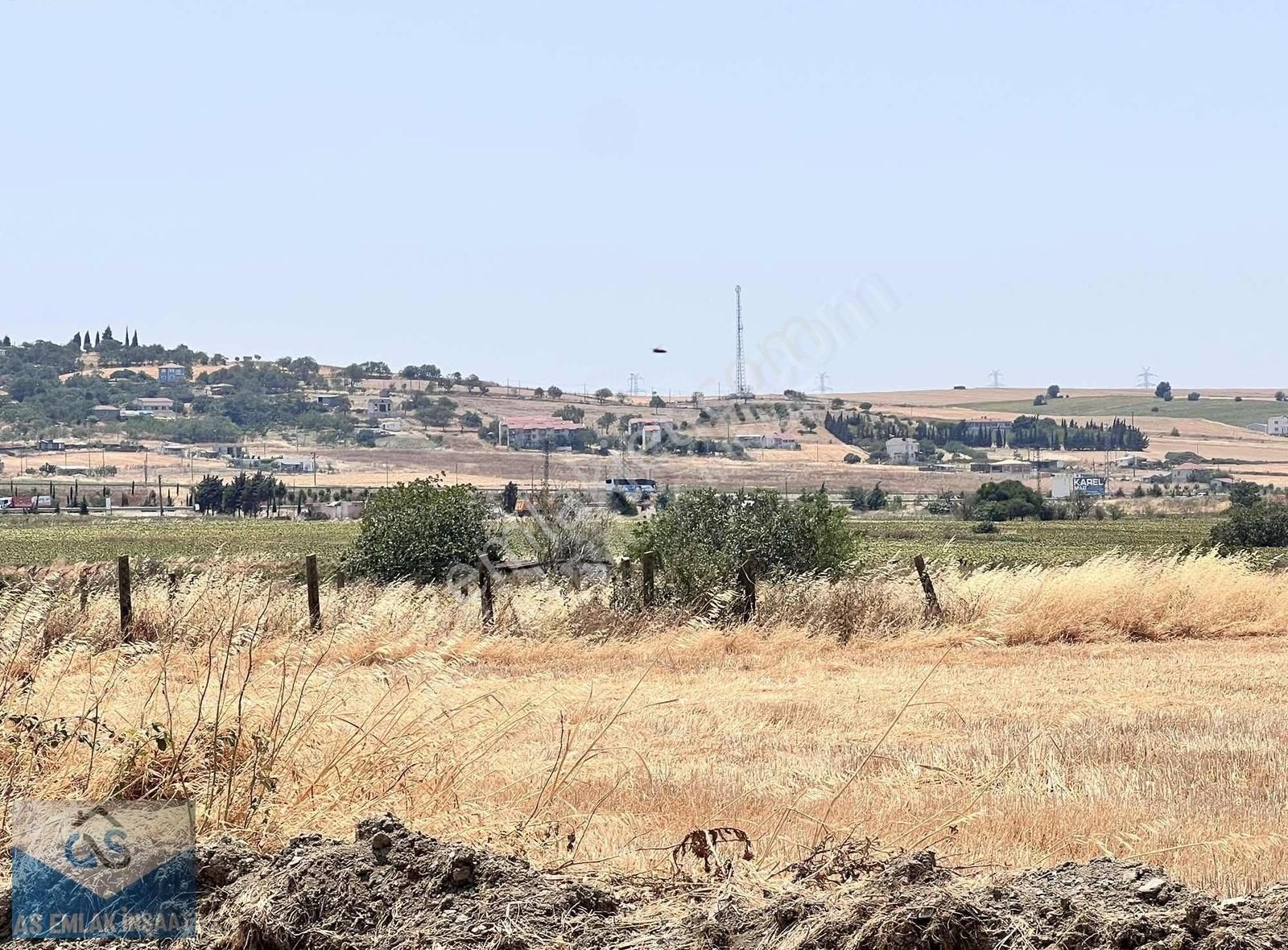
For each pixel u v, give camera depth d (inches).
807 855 341.1
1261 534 2551.7
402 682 438.0
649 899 293.0
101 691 442.3
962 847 360.5
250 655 402.9
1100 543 3430.1
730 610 930.1
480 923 268.8
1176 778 460.8
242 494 6496.1
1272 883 320.8
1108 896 267.4
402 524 1219.2
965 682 719.7
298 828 346.6
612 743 531.2
